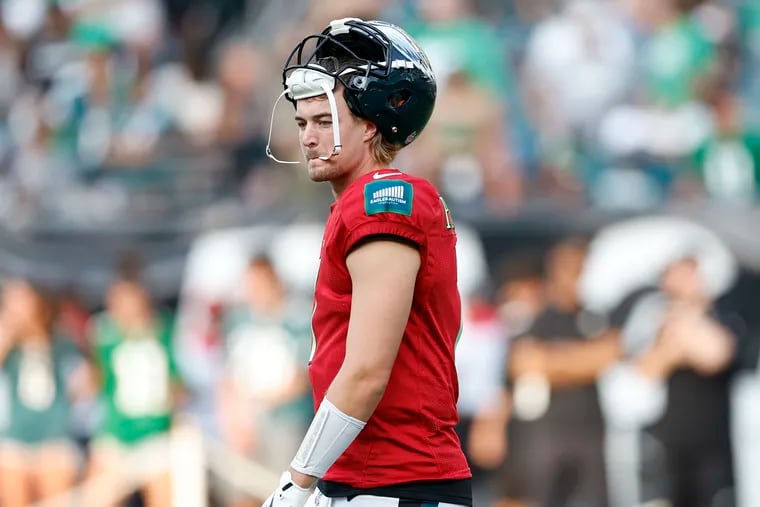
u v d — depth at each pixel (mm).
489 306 26938
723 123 31031
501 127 30109
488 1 34844
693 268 24750
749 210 26922
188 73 34406
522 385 25344
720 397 24641
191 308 27953
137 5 35469
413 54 9883
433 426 9688
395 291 9180
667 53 32031
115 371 24797
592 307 26609
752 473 25078
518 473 25344
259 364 25250
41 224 28906
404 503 9547
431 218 9477
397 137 9961
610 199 29969
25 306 25953
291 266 27812
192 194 31656
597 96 31750
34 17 35500
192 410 26547
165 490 24797
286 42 34500
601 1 33312
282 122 31875
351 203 9398
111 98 33562
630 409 25281
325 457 9250
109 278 28422
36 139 33531
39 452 25844
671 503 24656
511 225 27500
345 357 9297
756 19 34062
